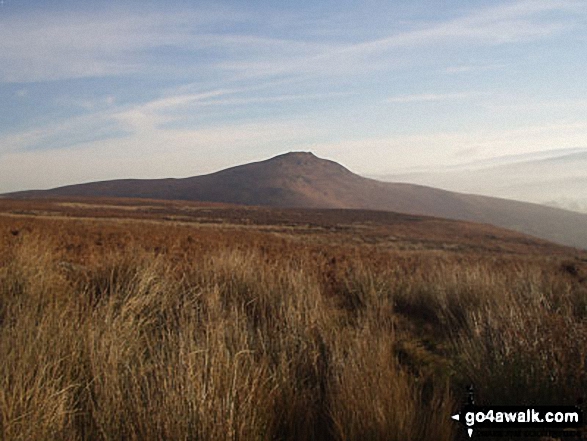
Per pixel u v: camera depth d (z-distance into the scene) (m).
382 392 3.57
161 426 3.05
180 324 4.67
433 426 3.34
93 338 4.09
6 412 3.09
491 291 7.16
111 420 3.16
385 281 7.95
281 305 5.57
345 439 3.23
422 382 4.19
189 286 6.82
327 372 4.10
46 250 8.38
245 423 3.12
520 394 3.92
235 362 3.57
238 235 23.62
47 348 3.98
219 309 5.30
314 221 81.31
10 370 3.64
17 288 6.18
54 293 5.95
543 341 4.24
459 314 6.75
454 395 4.03
